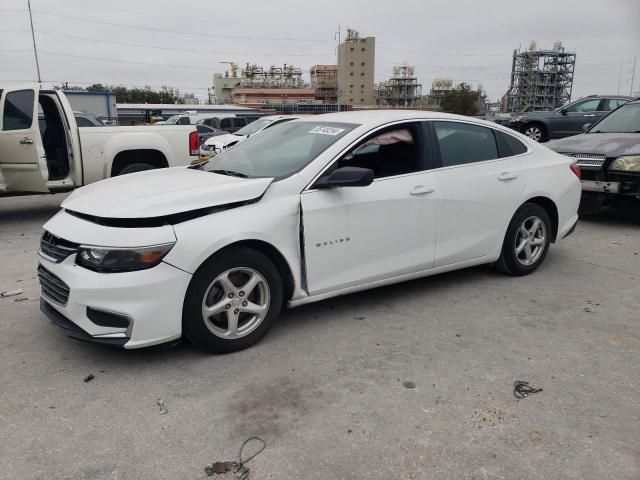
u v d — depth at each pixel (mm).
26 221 8164
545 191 5090
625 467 2494
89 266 3199
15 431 2752
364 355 3592
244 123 26188
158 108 60312
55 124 8133
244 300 3553
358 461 2541
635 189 7012
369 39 128000
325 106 109688
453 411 2941
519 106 103750
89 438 2701
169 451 2607
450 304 4492
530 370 3395
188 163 8805
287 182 3713
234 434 2742
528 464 2520
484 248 4789
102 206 3387
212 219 3377
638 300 4605
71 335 3285
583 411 2941
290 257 3682
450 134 4578
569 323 4117
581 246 6422
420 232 4309
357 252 3998
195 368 3406
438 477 2438
